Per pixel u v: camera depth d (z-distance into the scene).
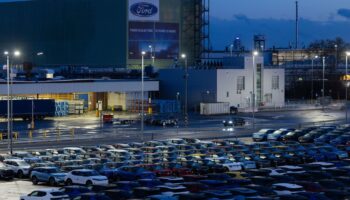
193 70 140.25
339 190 48.88
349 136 87.44
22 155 70.50
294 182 52.44
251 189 48.44
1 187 58.03
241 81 141.25
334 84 177.00
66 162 64.88
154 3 160.50
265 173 58.66
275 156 71.06
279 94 148.50
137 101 134.62
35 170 59.88
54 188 55.12
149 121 114.19
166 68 150.00
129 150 75.00
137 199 45.47
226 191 47.34
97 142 87.94
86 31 164.62
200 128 107.69
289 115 131.88
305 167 62.66
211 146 79.38
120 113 132.75
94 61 163.25
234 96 140.12
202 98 139.00
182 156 70.62
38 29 174.75
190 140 84.06
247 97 141.88
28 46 177.00
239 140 88.56
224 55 187.75
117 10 158.25
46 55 173.50
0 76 133.88
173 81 142.62
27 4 176.88
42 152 72.50
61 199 46.75
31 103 119.12
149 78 144.38
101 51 161.88
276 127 109.69
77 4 166.25
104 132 101.06
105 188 50.84
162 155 71.69
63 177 58.06
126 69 153.88
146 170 61.03
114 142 88.12
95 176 56.41
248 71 142.25
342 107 150.50
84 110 137.38
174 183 53.47
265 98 145.88
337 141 85.50
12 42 180.25
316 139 88.25
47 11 172.75
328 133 91.38
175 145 79.06
